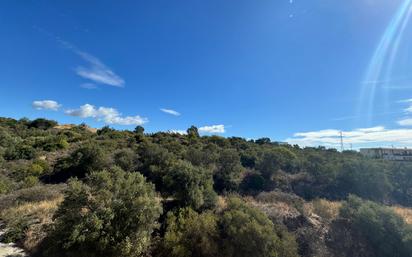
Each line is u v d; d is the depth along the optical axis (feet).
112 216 30.01
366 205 49.01
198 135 164.35
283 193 61.11
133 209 31.71
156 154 71.72
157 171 61.52
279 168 77.87
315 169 79.05
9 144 98.89
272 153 76.23
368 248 44.06
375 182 71.77
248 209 40.45
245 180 69.15
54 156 89.04
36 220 37.78
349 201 52.85
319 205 53.67
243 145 123.54
